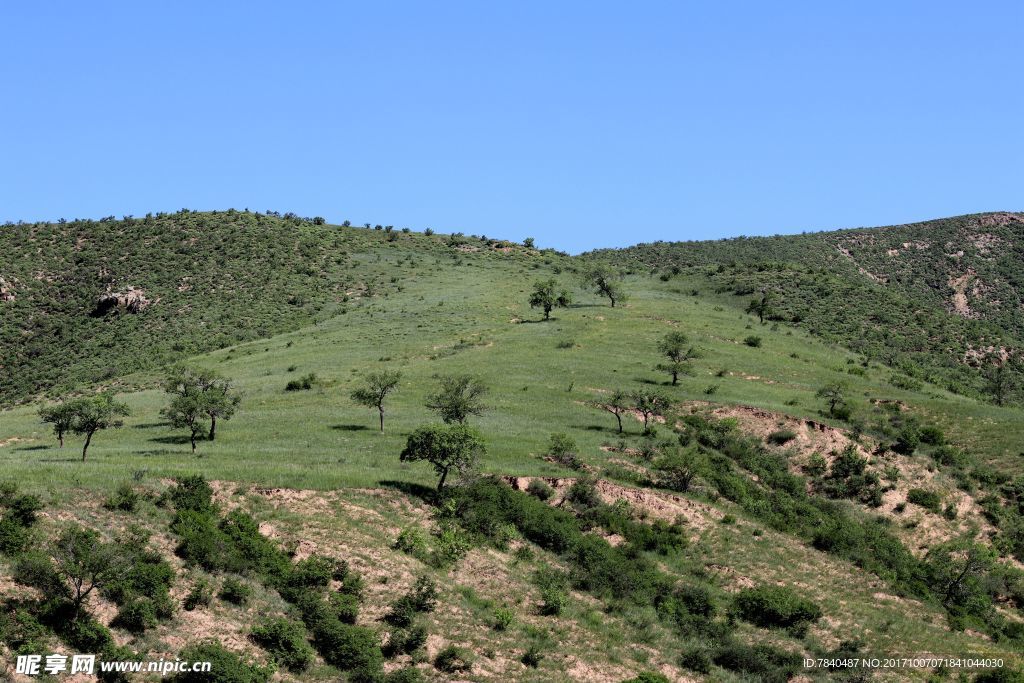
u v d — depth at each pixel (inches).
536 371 3467.0
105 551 1190.3
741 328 4544.8
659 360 3695.9
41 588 1162.0
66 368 4493.1
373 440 2472.9
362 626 1321.4
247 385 3457.2
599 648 1448.1
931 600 1988.2
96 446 2504.9
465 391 3004.4
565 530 1847.9
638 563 1798.7
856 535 2213.3
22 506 1302.9
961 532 2385.6
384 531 1656.0
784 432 2773.1
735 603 1721.2
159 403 3284.9
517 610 1518.2
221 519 1512.1
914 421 3021.7
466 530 1763.0
